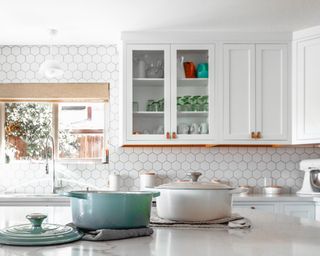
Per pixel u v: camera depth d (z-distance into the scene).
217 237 1.28
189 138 4.27
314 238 1.26
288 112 4.27
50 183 4.68
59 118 4.86
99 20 3.89
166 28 4.17
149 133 4.28
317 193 4.20
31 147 4.83
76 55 4.73
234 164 4.63
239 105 4.27
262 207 3.96
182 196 1.54
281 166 4.62
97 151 4.83
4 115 4.84
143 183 4.45
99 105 4.84
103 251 1.04
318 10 3.68
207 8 3.62
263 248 1.09
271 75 4.29
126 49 4.28
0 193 4.63
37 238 1.12
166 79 4.30
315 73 4.12
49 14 3.72
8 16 3.75
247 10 3.68
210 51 4.29
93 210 1.28
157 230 1.43
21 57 4.71
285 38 4.29
